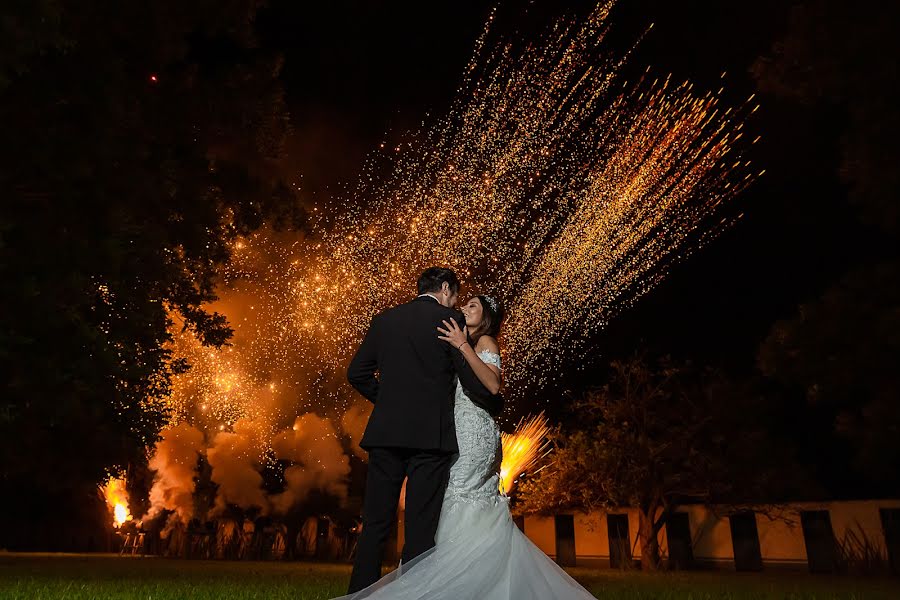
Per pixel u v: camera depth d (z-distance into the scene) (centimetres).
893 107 1027
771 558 1363
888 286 1066
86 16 922
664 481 1434
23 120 889
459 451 348
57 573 924
